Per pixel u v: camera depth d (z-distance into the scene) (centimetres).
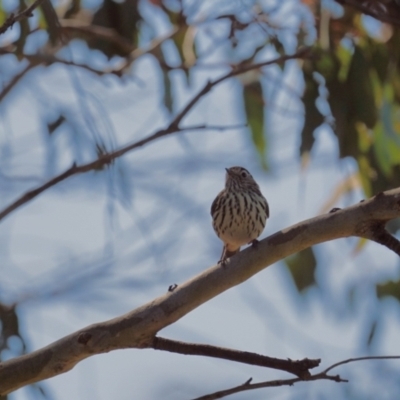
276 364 801
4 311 1295
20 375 791
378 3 1278
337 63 1300
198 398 781
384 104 1327
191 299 792
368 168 1322
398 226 1370
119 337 789
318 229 780
